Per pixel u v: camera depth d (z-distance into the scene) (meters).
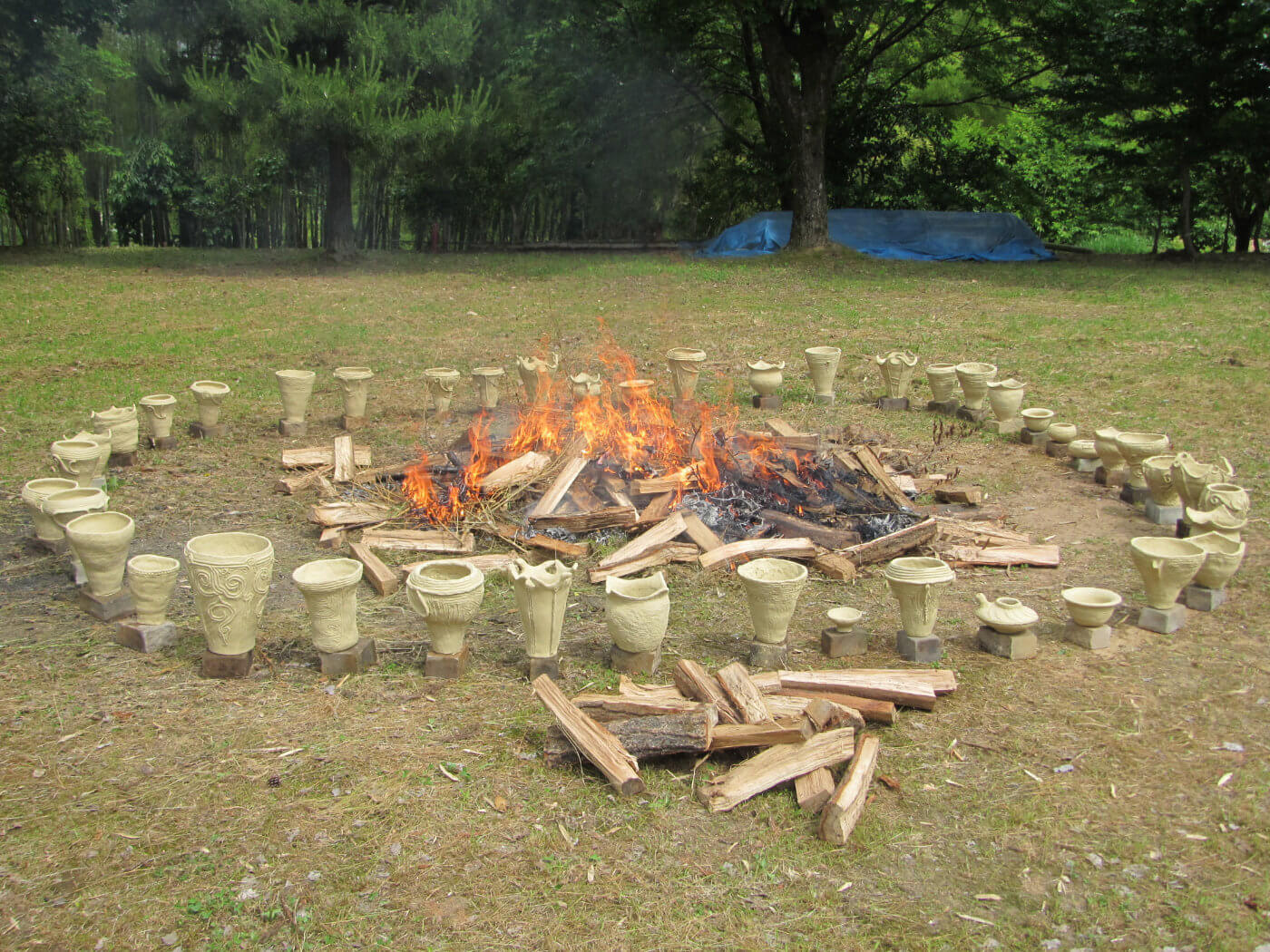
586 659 5.25
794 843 3.77
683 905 3.46
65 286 20.19
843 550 6.51
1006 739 4.44
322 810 3.95
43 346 13.91
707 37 27.19
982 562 6.52
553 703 4.40
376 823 3.88
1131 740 4.42
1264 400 10.53
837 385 11.85
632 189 31.69
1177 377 11.61
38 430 9.71
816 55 25.23
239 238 31.16
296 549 6.83
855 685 4.68
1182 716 4.61
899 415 10.44
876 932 3.34
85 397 11.11
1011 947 3.28
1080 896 3.50
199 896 3.51
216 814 3.93
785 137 28.45
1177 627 5.51
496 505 7.21
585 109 28.73
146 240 31.59
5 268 22.67
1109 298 17.88
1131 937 3.32
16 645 5.39
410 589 4.92
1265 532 6.98
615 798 4.04
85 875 3.62
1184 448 9.00
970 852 3.72
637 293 19.52
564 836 3.81
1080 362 12.63
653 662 5.07
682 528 6.69
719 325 15.79
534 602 4.87
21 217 28.47
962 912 3.43
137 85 25.95
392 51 22.62
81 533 5.66
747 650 5.37
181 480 8.30
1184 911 3.42
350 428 9.95
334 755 4.32
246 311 17.45
